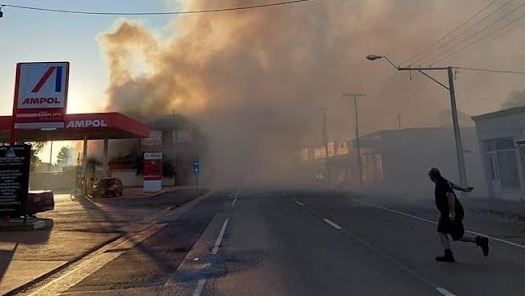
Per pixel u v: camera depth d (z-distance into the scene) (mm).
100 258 9281
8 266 8289
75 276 7508
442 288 5750
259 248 9453
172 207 22469
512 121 19984
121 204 24578
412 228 11914
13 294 6438
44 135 33281
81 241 11516
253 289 6027
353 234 11047
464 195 22547
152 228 14344
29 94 15586
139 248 10344
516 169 19844
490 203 18719
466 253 8188
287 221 14422
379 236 10594
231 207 21156
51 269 7988
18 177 14133
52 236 12516
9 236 12531
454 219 7441
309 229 12266
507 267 6941
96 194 30969
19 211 14000
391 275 6562
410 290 5695
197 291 6047
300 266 7441
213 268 7539
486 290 5609
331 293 5680
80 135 33812
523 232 11086
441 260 7492
